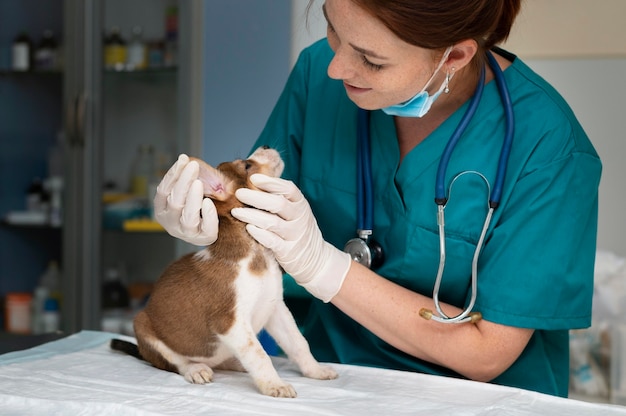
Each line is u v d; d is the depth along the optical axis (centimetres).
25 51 306
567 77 254
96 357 122
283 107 153
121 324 297
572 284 119
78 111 291
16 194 312
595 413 97
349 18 103
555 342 133
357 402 99
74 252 296
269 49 283
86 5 291
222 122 290
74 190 294
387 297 119
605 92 251
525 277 117
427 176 130
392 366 132
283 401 98
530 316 117
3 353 132
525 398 102
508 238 120
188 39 285
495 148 128
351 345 136
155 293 117
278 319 118
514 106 129
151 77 293
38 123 306
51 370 112
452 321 115
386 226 133
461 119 128
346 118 141
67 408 94
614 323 229
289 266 116
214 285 110
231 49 287
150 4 291
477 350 116
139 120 295
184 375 112
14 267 314
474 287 117
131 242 298
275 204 114
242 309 109
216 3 287
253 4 283
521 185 122
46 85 304
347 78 112
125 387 103
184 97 287
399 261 129
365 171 134
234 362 120
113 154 298
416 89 113
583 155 125
